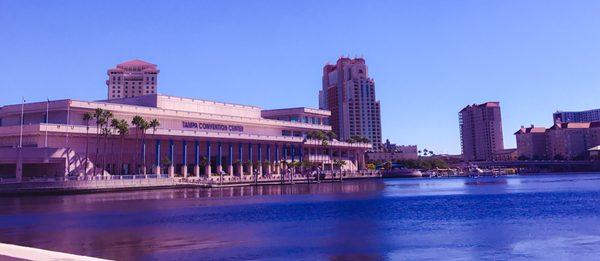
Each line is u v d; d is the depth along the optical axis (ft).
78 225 174.29
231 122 590.55
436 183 640.99
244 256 112.78
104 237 144.05
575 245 125.08
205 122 562.25
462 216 201.36
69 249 122.93
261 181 551.18
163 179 444.96
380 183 629.92
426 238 139.85
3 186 330.95
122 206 259.80
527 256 112.06
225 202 290.97
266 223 179.93
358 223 178.70
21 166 385.09
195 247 125.70
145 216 205.98
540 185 527.81
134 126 486.79
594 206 239.09
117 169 470.39
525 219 186.60
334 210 233.96
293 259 109.60
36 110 461.78
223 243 132.05
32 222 183.93
